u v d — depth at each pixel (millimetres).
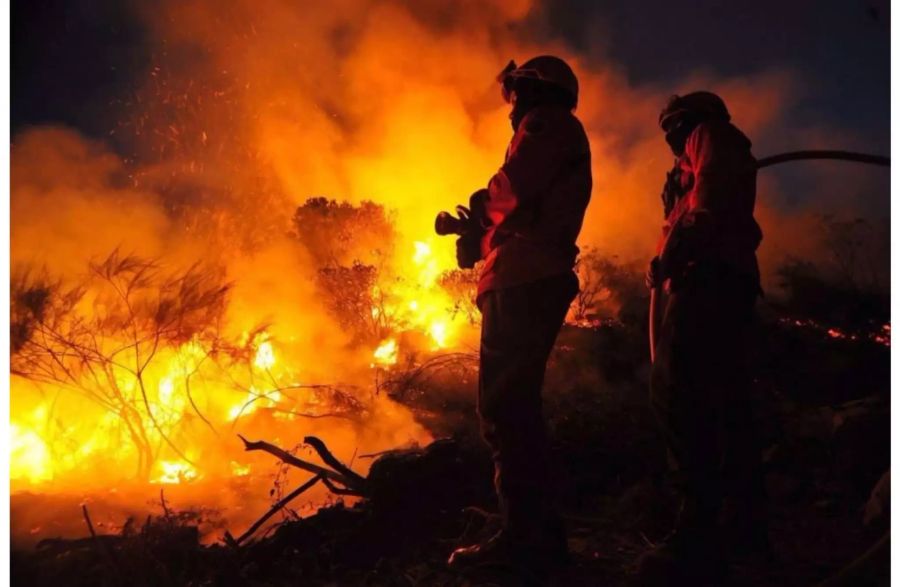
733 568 3674
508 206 3518
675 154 3879
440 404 5965
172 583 3611
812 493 4512
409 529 3986
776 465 4840
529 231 3545
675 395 3467
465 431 5418
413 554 3848
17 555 3871
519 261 3527
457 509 4188
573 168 3572
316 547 3902
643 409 5535
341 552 3832
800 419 5270
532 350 3525
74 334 6191
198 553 3773
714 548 3447
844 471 4547
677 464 3506
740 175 3457
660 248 3830
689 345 3449
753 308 3695
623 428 5145
